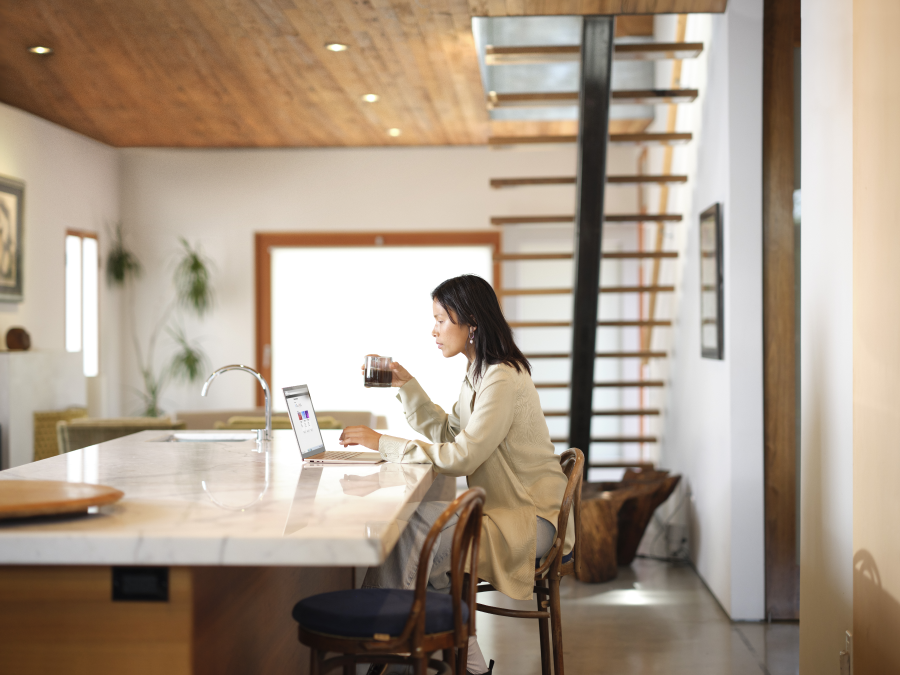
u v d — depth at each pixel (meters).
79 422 4.64
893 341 2.29
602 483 5.38
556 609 2.68
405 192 8.12
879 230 2.39
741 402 4.09
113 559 1.65
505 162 8.06
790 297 4.04
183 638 1.71
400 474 2.49
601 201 4.77
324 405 8.27
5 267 6.07
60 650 1.73
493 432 2.66
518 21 6.32
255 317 8.23
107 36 4.91
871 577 2.45
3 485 2.01
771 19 4.05
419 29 4.80
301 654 2.77
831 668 2.81
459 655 2.17
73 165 7.27
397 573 2.68
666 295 6.00
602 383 5.79
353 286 8.23
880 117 2.38
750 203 4.07
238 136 7.60
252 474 2.50
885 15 2.34
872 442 2.44
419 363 8.23
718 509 4.38
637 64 6.89
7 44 5.03
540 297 8.16
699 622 4.08
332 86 5.98
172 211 8.17
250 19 4.65
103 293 7.81
